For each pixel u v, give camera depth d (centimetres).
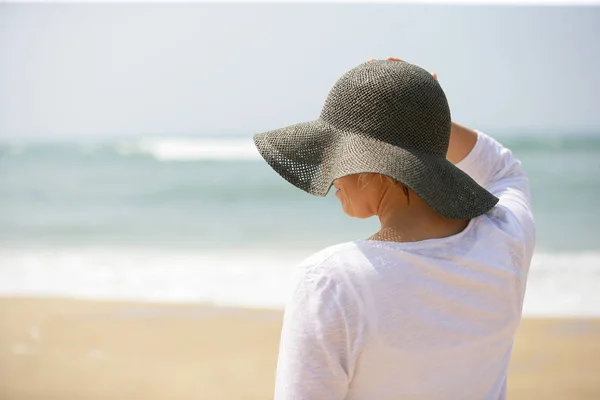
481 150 149
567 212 1437
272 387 448
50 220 1362
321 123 121
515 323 124
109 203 1641
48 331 567
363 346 107
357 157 111
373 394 110
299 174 118
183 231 1206
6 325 584
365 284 107
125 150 3228
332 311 106
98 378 462
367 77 116
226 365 486
